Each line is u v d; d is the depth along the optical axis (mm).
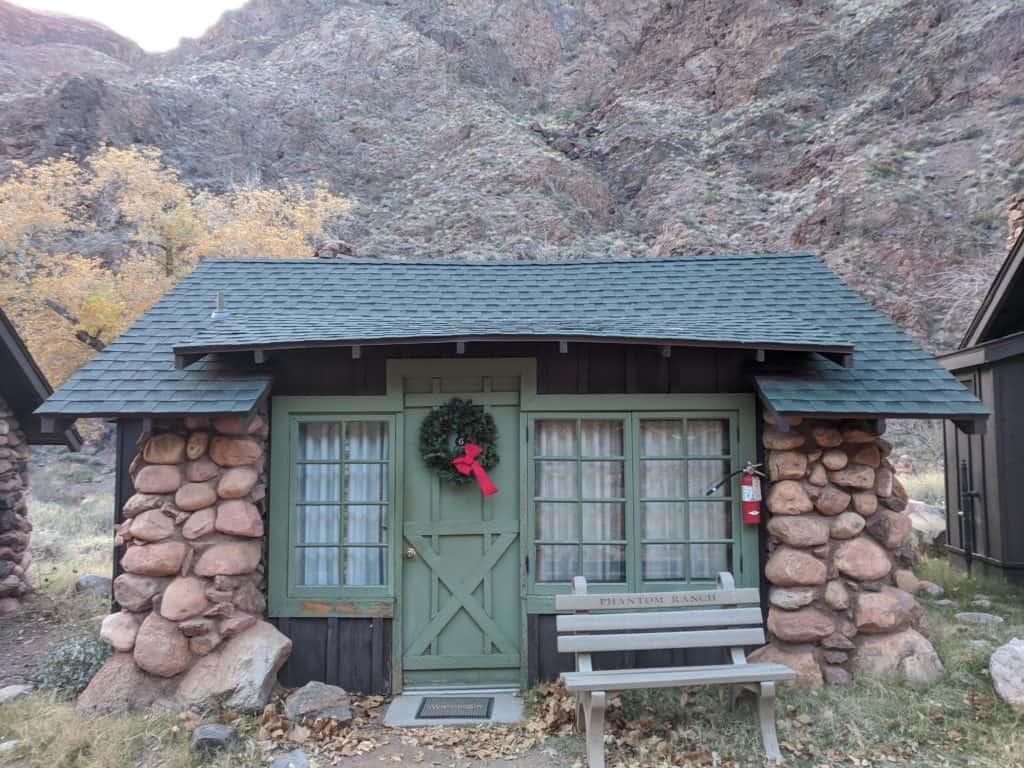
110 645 5508
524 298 6543
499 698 5258
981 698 4754
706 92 44438
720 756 4195
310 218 27219
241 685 4797
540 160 36594
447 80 50312
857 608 5141
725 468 5613
